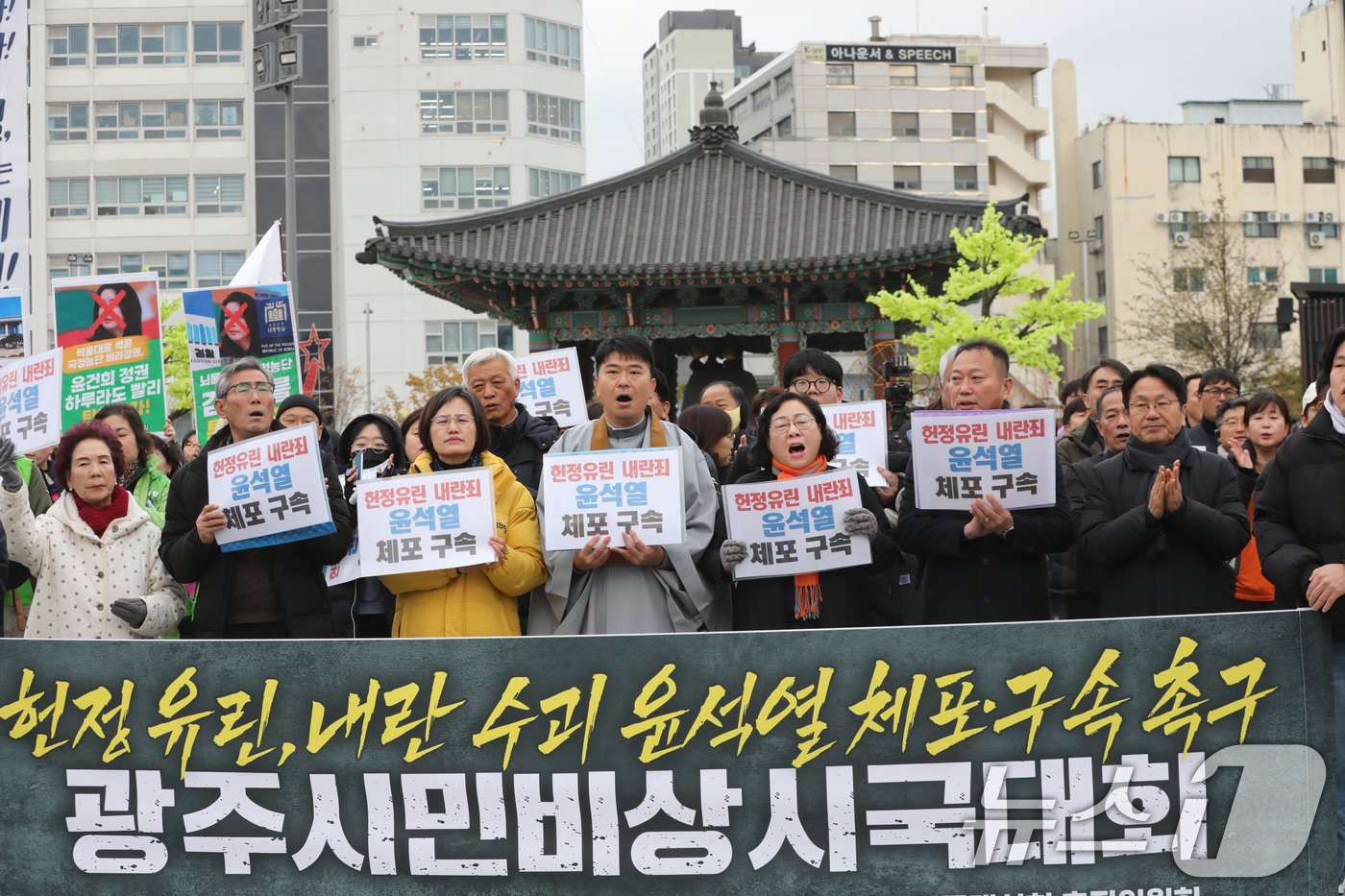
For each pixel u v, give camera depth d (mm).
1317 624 4996
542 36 46250
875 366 23469
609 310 23500
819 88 61531
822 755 4996
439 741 5074
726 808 5008
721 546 5980
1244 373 48219
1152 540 6039
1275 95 63594
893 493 7371
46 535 6500
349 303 44844
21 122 10547
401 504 5848
